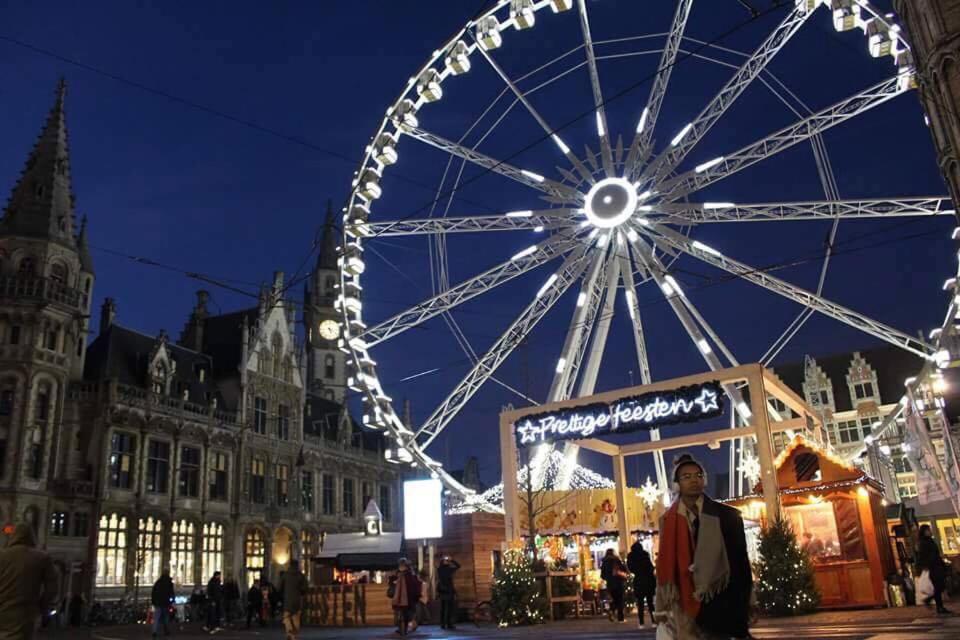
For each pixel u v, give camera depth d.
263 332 62.91
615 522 30.36
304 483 64.44
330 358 90.25
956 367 30.27
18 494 42.56
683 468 5.77
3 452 43.06
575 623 23.28
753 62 29.58
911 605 23.25
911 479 61.41
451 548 28.67
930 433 37.41
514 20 30.45
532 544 28.05
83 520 45.78
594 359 31.91
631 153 32.88
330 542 36.88
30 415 44.28
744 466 36.34
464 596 28.02
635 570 20.08
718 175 30.66
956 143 20.09
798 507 24.66
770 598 21.08
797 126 28.88
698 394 24.06
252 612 35.34
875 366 80.12
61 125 51.66
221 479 55.81
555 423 26.75
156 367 53.06
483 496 34.44
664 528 5.76
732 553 5.42
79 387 48.12
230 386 59.59
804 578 21.31
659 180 31.81
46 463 44.50
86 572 44.88
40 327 45.88
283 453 62.09
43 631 33.28
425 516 27.06
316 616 30.30
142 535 48.78
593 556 32.88
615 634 17.47
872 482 24.52
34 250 47.59
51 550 43.56
